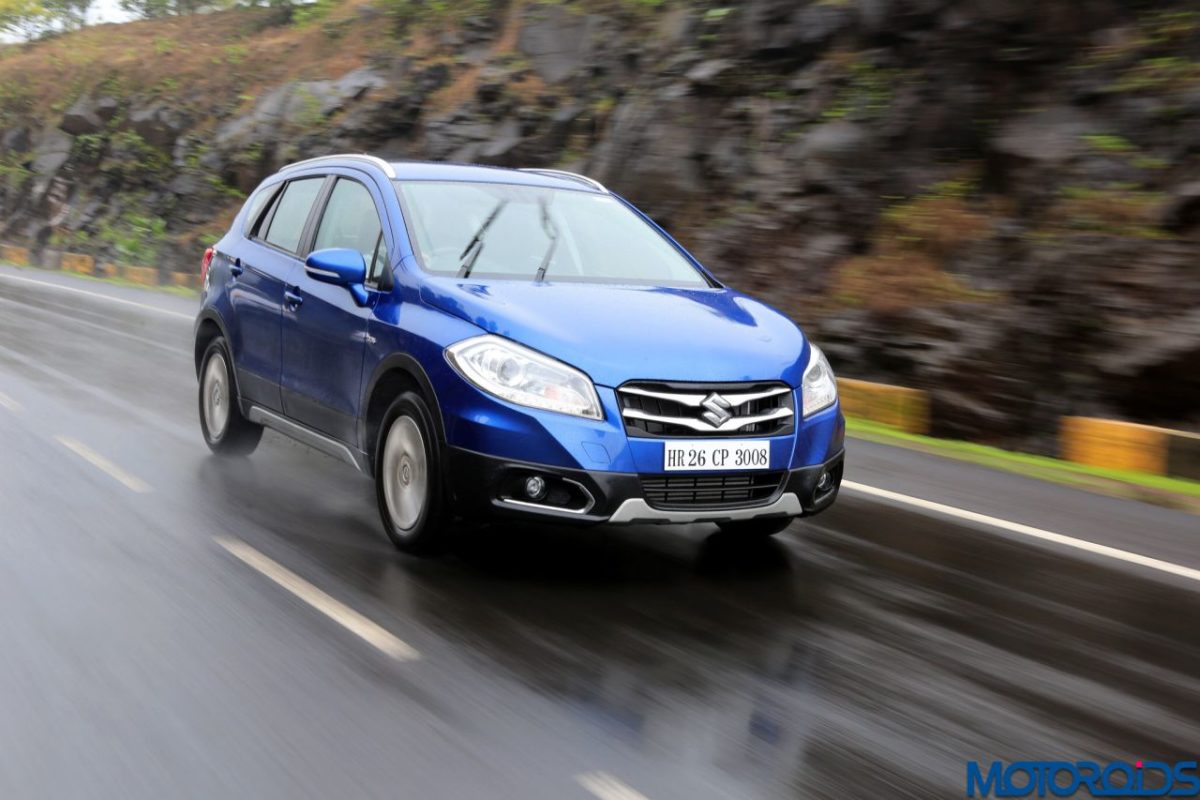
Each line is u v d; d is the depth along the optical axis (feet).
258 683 12.30
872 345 40.37
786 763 10.89
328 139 81.25
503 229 19.42
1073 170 40.65
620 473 15.64
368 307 18.47
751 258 48.65
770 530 18.83
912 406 35.35
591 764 10.69
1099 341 35.42
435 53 80.07
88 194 104.12
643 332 16.55
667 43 60.70
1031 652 14.28
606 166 58.65
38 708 11.56
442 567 16.74
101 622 13.99
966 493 23.30
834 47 51.65
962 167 44.65
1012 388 36.47
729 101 54.60
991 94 44.78
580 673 12.95
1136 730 12.04
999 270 40.01
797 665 13.48
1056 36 43.80
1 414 27.09
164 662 12.82
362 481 22.04
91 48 128.98
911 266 42.16
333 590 15.49
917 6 48.37
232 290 22.97
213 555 16.88
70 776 10.21
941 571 17.69
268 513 19.35
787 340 17.61
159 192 96.84
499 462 15.74
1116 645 14.67
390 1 91.30
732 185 52.75
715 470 16.05
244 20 124.16
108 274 90.99
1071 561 18.56
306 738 11.03
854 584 16.81
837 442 17.48
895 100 47.52
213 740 10.94
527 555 17.51
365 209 20.04
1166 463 29.14
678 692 12.51
